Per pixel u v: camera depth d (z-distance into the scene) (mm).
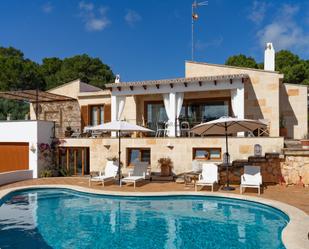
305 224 8195
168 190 14211
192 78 18844
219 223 9844
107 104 23734
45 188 15625
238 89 18000
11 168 20469
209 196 12992
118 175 17375
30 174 19000
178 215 10844
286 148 15203
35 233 9062
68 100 25344
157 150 18156
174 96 19359
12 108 42562
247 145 16266
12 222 10273
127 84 19969
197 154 17453
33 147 19641
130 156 19031
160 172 17938
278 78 19188
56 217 10805
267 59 20609
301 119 20359
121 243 8164
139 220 10336
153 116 22516
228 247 7719
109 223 10031
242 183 12977
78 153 20547
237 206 12016
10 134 20516
